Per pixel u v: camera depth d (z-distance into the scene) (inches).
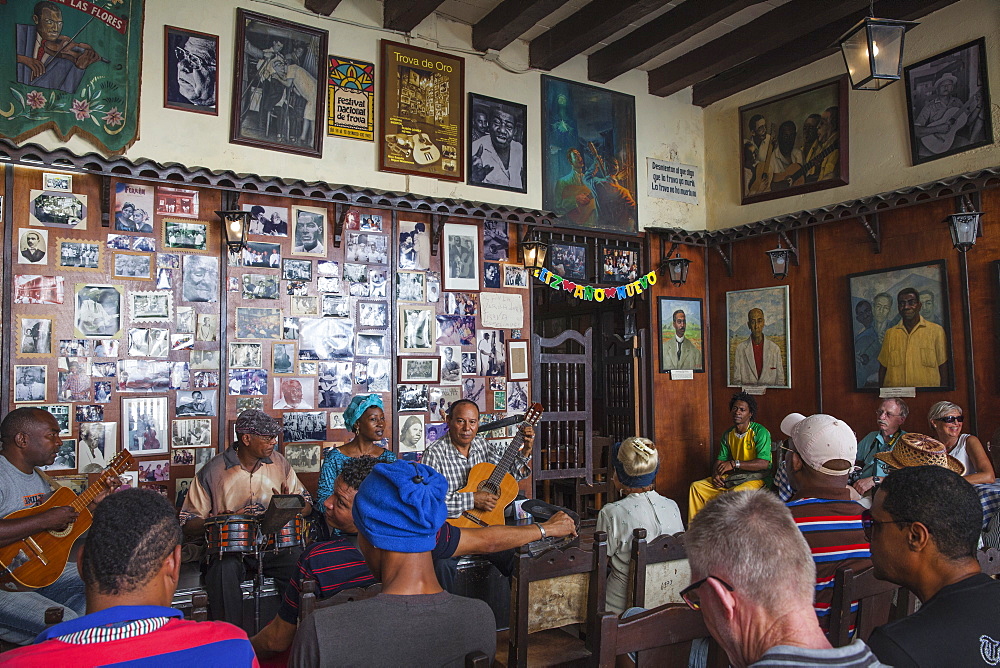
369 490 73.7
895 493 72.7
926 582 71.0
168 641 55.0
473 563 139.2
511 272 263.1
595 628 71.0
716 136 319.3
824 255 270.4
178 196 207.0
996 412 218.7
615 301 323.6
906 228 244.4
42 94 189.6
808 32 260.8
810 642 50.1
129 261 199.3
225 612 141.3
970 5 232.4
